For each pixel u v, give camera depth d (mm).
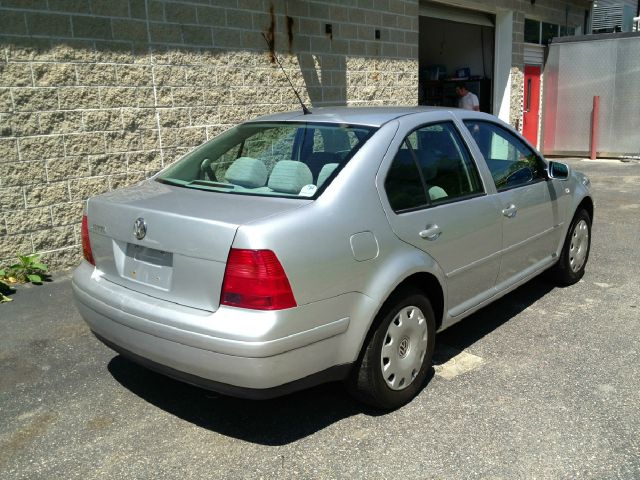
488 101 13789
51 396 3664
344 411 3465
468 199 3930
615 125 14242
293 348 2830
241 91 7562
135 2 6352
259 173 3486
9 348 4312
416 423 3312
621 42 13812
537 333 4488
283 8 7930
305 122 3867
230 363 2768
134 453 3094
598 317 4770
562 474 2854
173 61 6770
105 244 3369
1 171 5562
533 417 3336
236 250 2770
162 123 6762
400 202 3434
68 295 5371
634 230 7555
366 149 3408
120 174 6449
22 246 5781
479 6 11953
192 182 3691
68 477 2912
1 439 3225
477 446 3086
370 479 2854
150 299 3074
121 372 3973
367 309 3137
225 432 3273
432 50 14844
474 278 4000
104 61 6168
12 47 5508
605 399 3508
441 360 4078
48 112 5812
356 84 9211
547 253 5016
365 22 9180
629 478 2818
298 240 2861
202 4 6973
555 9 14867
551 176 4863
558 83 14844
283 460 3014
